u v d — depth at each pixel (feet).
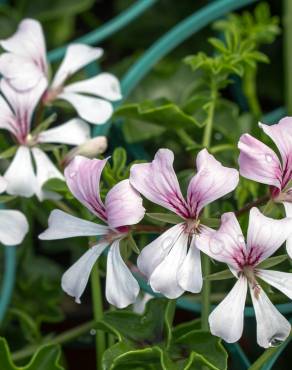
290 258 1.18
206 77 1.42
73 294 1.16
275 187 1.16
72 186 1.17
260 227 1.11
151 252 1.12
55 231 1.18
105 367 1.16
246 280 1.12
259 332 1.11
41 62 1.37
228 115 1.53
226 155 1.54
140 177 1.12
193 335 1.18
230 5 1.50
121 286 1.13
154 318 1.23
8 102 1.35
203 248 1.09
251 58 1.39
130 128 1.52
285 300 1.30
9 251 1.46
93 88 1.37
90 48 1.41
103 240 1.17
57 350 1.25
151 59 1.47
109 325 1.19
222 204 1.42
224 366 1.16
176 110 1.35
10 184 1.28
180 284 1.10
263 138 1.36
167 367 1.15
